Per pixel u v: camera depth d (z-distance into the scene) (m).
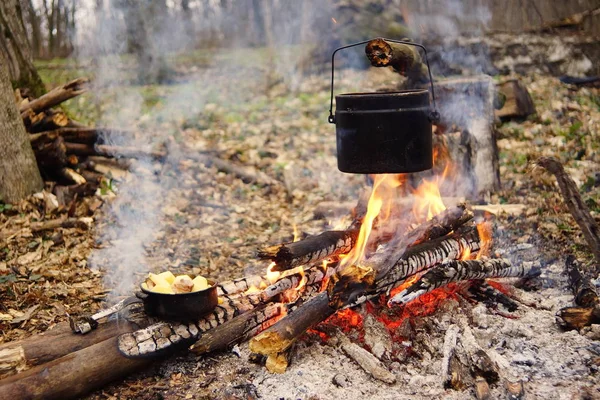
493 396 1.32
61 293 1.94
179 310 1.48
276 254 1.51
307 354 1.50
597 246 1.72
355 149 1.51
